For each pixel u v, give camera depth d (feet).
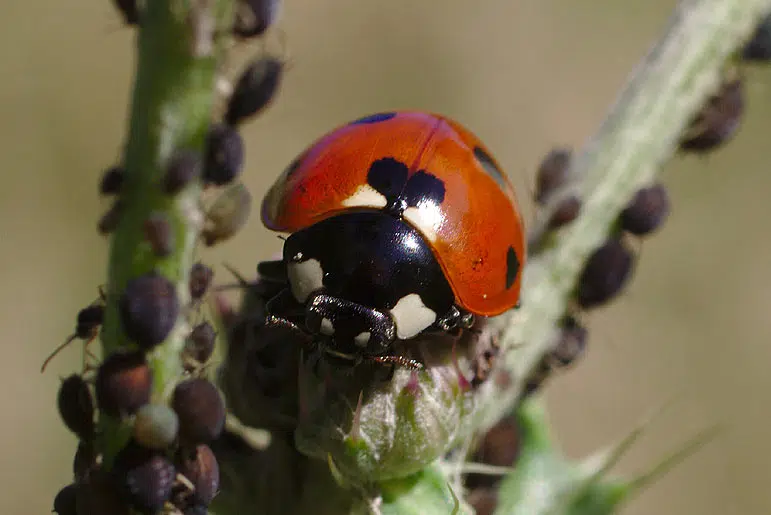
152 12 0.16
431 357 0.18
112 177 0.16
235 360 0.18
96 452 0.17
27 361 0.34
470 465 0.18
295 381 0.18
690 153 0.20
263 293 0.19
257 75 0.16
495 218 0.19
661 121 0.20
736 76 0.20
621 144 0.20
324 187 0.19
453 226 0.19
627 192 0.20
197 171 0.16
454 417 0.18
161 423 0.17
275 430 0.18
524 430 0.20
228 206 0.17
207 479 0.17
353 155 0.19
